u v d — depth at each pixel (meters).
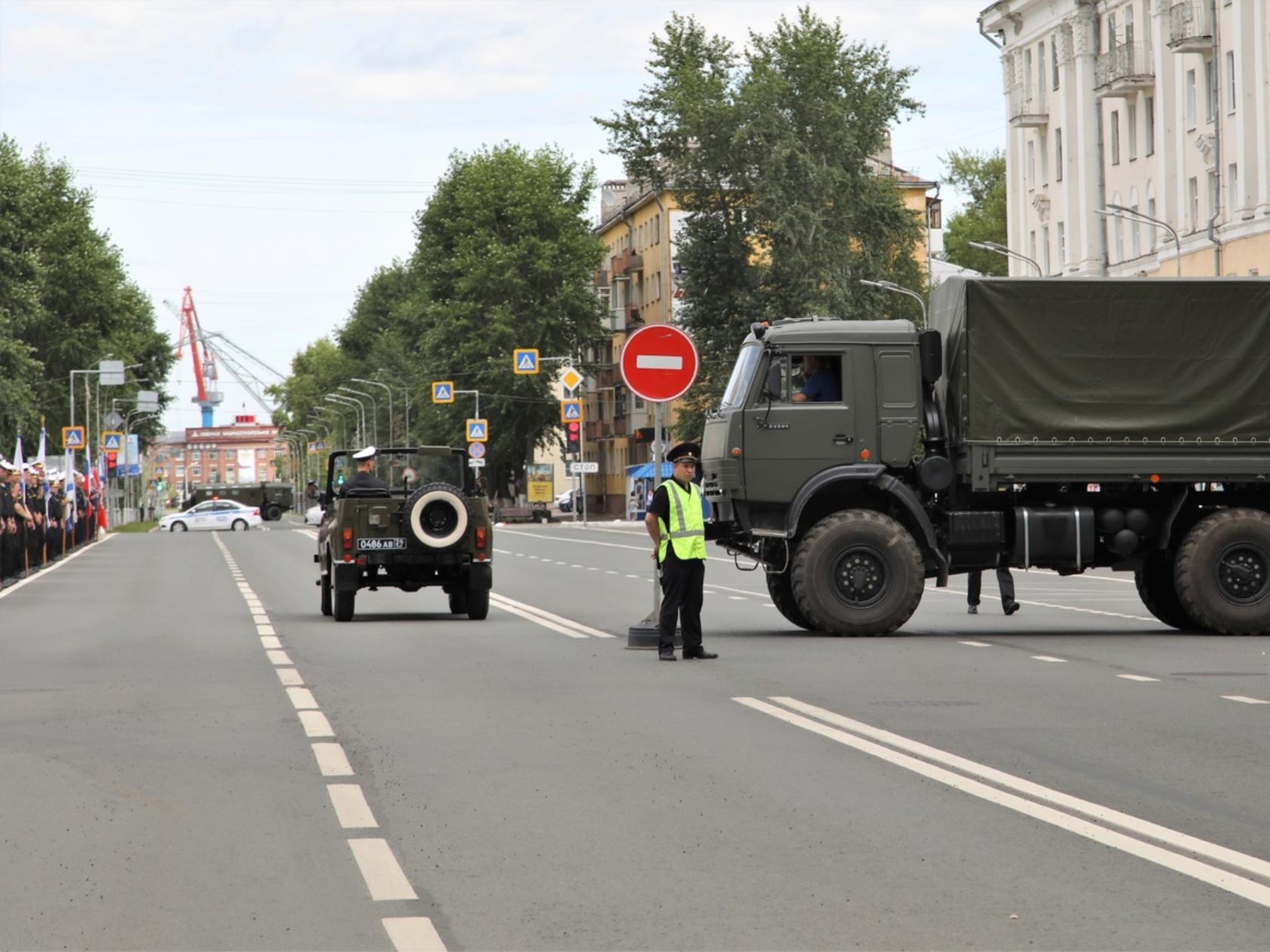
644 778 20.77
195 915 14.23
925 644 39.25
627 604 56.56
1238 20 118.00
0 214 173.62
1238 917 13.93
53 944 13.38
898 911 14.20
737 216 151.88
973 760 21.94
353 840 17.22
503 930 13.66
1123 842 16.88
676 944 13.23
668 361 39.50
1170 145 130.38
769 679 31.78
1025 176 155.88
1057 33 147.00
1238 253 119.62
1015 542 41.22
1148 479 41.56
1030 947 13.05
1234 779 20.47
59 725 26.00
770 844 16.89
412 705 28.27
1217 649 37.72
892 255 152.62
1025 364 41.34
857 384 41.97
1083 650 37.59
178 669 34.72
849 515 41.25
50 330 185.88
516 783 20.47
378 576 48.75
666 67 155.38
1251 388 41.75
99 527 164.25
